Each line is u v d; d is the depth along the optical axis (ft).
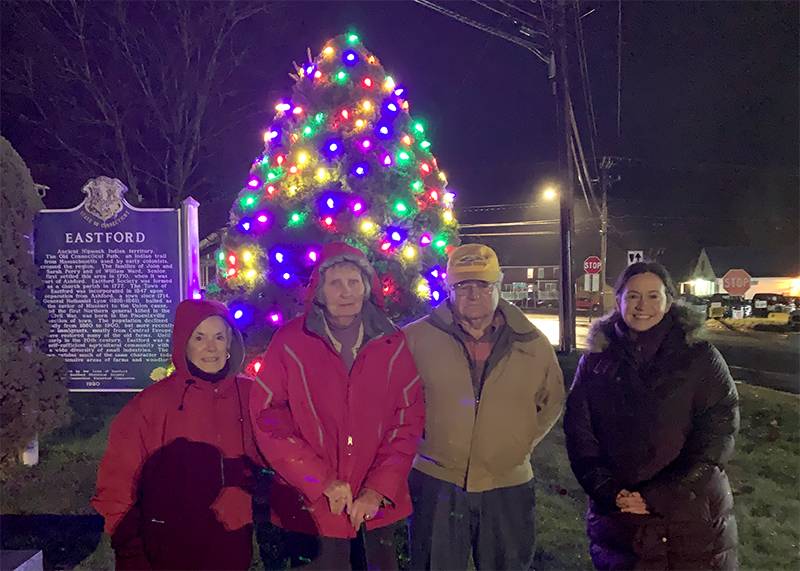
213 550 9.54
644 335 9.71
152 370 21.45
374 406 9.59
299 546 9.59
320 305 9.84
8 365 17.95
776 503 16.96
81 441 22.47
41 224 21.17
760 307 100.68
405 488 9.91
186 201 21.36
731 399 9.48
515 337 10.19
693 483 9.15
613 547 9.68
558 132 51.26
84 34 59.47
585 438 9.96
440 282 18.89
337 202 17.26
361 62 19.16
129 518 9.36
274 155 18.83
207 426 9.64
